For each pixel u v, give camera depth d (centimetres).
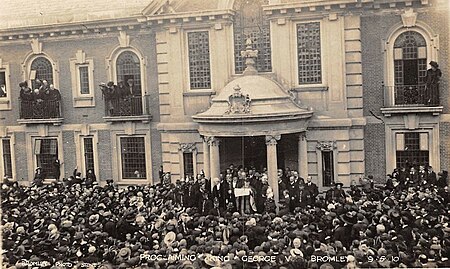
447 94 2203
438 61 2205
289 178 2191
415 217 1850
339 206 1933
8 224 2042
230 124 2200
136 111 2516
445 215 1947
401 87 2242
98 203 2180
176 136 2448
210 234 1858
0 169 2702
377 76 2270
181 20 2409
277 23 2323
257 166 2350
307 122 2291
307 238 1716
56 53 2623
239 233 1819
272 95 2223
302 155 2308
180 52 2433
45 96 2634
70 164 2642
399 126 2253
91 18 2536
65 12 2578
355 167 2292
